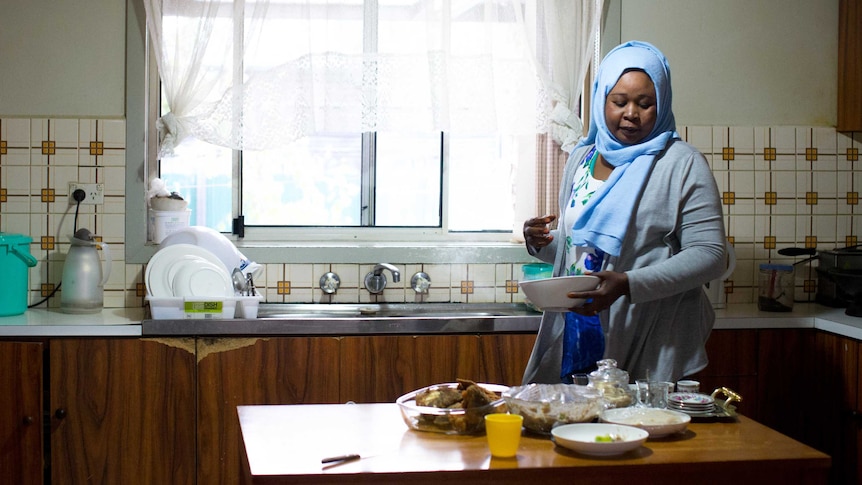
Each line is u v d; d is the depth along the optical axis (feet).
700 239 7.55
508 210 12.75
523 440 6.12
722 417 6.63
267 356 10.36
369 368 10.53
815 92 12.92
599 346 8.00
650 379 7.70
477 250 12.31
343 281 12.15
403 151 12.57
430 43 11.68
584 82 12.76
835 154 12.98
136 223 11.82
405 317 10.68
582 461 5.60
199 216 12.23
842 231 13.01
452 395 6.45
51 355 10.07
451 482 5.45
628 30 12.62
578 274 8.14
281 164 12.37
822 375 11.09
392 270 11.60
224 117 11.46
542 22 11.98
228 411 10.33
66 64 11.72
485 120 11.85
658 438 6.14
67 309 11.16
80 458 10.16
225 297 10.51
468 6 11.80
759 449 5.86
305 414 6.91
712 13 12.73
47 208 11.75
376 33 11.70
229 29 11.47
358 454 5.69
